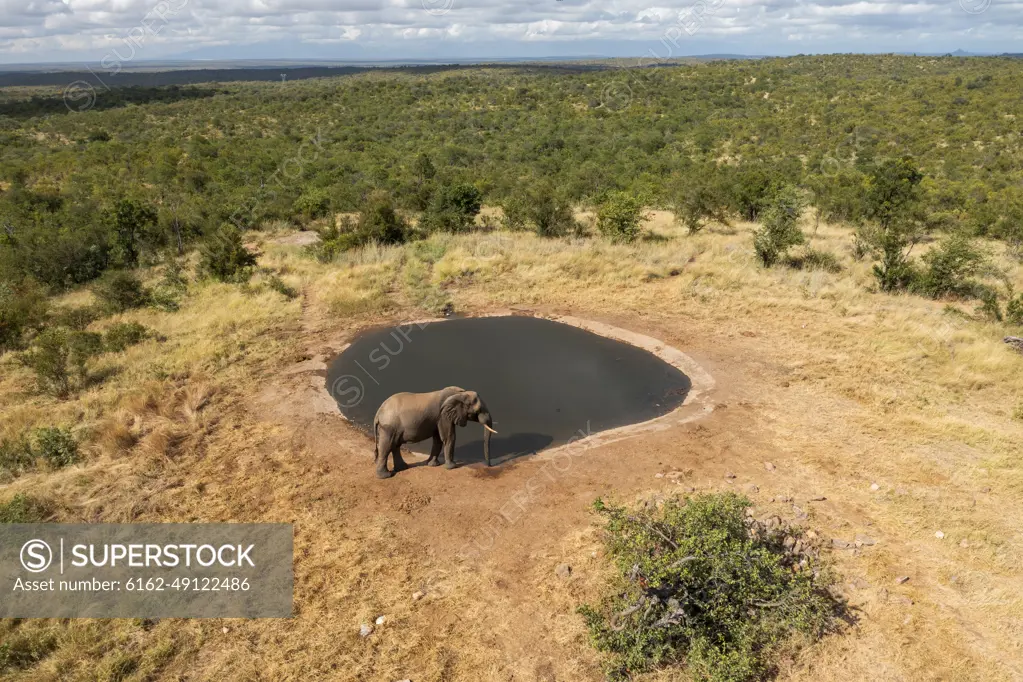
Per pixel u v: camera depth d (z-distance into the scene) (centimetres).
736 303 1606
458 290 1792
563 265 1941
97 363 1293
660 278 1827
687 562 606
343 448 969
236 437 1005
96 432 999
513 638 615
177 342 1420
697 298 1656
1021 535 750
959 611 638
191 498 845
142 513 816
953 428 991
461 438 1008
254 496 850
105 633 632
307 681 573
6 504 802
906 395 1113
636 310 1608
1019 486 843
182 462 934
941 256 1661
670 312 1584
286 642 617
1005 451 930
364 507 819
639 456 932
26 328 1529
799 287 1692
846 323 1449
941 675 568
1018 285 1758
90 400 1121
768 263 1897
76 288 2062
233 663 596
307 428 1033
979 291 1627
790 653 588
